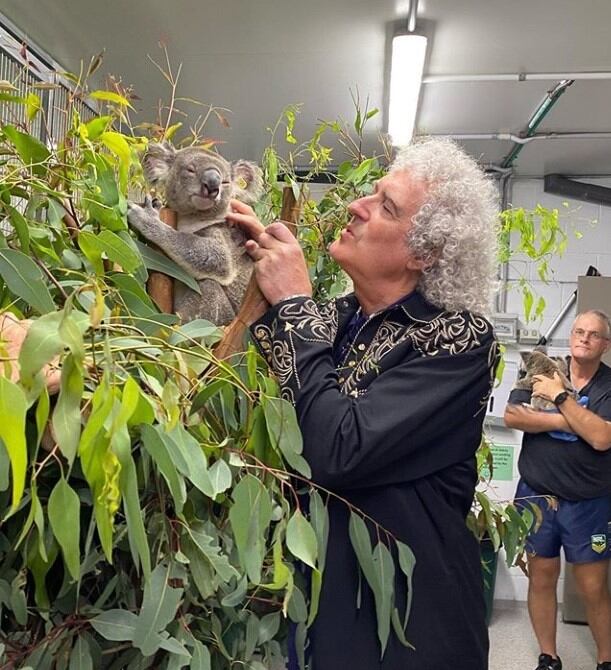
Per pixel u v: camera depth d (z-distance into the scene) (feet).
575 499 11.07
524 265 16.60
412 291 4.19
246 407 3.81
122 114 4.98
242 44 10.66
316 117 13.37
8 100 3.94
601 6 9.38
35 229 3.65
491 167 16.05
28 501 3.02
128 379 2.65
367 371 4.00
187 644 3.32
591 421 10.91
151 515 3.44
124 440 2.70
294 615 3.73
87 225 4.13
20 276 3.07
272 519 3.61
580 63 11.05
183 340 3.67
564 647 12.91
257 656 4.55
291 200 4.76
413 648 3.83
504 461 15.35
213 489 3.08
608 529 11.15
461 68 11.35
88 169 4.00
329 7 9.57
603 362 12.84
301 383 3.72
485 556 13.44
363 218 4.18
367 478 3.82
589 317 11.73
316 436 3.65
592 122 13.55
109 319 3.12
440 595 3.90
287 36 10.37
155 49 10.84
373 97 12.41
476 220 4.08
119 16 9.93
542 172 16.69
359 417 3.67
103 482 2.59
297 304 3.84
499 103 12.72
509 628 13.97
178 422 3.07
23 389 2.42
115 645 3.51
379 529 3.83
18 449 2.29
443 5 9.41
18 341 2.90
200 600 3.70
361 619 3.87
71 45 10.71
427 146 4.26
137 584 3.59
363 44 10.53
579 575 11.22
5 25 9.85
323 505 3.72
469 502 4.23
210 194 4.42
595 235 16.75
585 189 16.52
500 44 10.52
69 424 2.49
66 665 3.16
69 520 2.64
